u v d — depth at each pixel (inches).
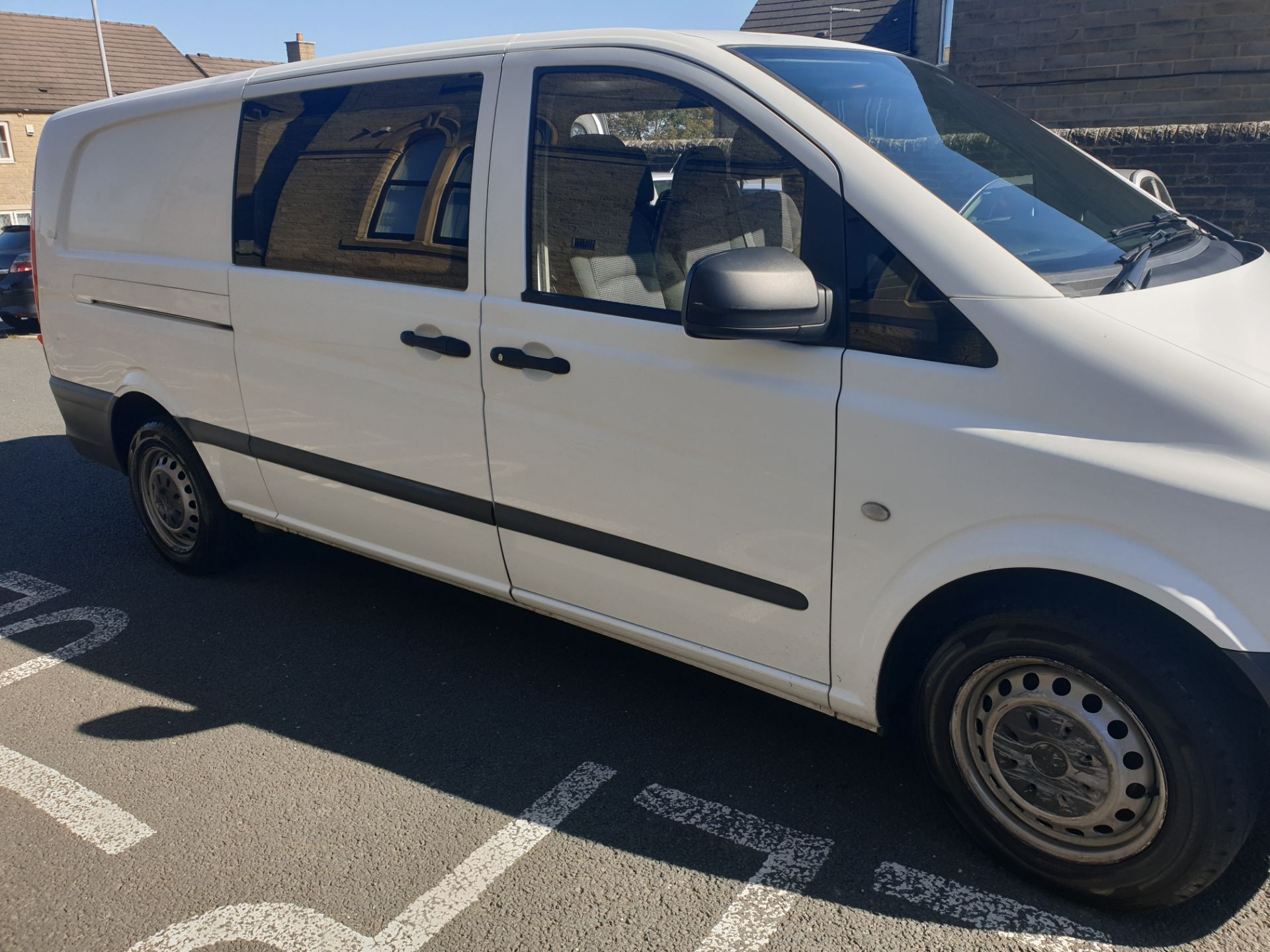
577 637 151.3
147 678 141.2
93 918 95.6
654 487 106.6
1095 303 86.9
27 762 121.3
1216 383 81.3
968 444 87.1
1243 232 271.7
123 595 168.9
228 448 153.5
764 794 111.7
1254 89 322.0
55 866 103.0
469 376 118.6
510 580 126.0
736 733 124.2
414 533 133.3
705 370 100.7
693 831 105.7
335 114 133.4
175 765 120.3
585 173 111.0
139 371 162.9
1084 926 90.7
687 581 108.0
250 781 116.6
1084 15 336.2
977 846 100.7
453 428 122.2
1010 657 90.3
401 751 122.1
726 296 87.4
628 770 117.0
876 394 91.9
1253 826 100.7
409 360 124.0
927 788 111.8
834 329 94.2
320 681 139.3
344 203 131.1
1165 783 84.4
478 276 117.5
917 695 98.9
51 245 175.9
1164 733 82.9
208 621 158.1
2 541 195.6
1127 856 88.4
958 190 98.2
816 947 89.4
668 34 110.8
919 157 101.1
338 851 104.1
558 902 95.9
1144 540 80.9
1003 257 89.4
